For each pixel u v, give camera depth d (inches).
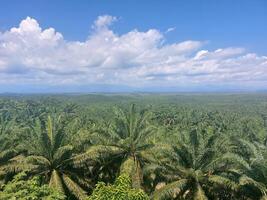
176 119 3609.7
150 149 1096.2
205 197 868.6
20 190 579.2
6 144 1202.0
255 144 1056.2
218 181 873.5
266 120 4035.4
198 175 911.7
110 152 1101.7
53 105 6274.6
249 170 864.9
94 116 3469.5
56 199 611.5
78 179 1048.2
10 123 2233.0
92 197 574.9
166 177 965.2
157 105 7007.9
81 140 1189.1
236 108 7199.8
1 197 563.8
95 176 1158.3
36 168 1035.3
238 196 899.4
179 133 1073.5
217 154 959.6
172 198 942.4
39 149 1067.9
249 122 3095.5
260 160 853.2
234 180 876.6
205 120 3698.3
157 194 886.4
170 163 1013.8
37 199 593.6
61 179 1019.9
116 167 1130.7
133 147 1122.0
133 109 1236.5
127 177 589.0
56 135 1079.0
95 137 1181.7
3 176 1039.0
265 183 840.3
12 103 6353.3
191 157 967.0
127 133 1187.9
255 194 852.6
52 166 1051.9
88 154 1045.8
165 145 1035.3
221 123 3132.4
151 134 1164.5
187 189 938.1
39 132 1128.2
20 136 1331.2
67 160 1051.3
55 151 1061.1
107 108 4923.7
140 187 984.3
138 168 1052.5
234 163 928.9
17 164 1000.2
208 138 1020.5
